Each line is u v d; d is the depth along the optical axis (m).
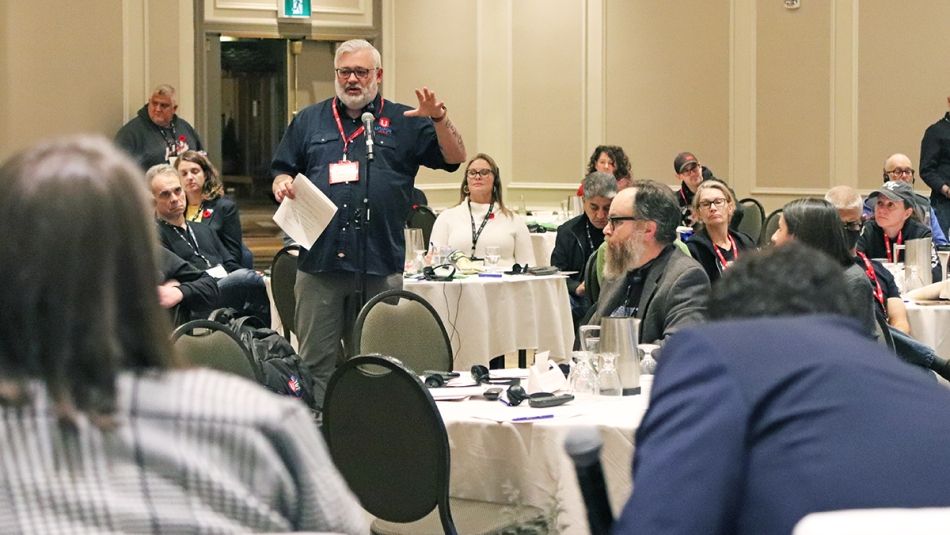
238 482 1.30
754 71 11.89
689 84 12.05
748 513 1.43
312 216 5.46
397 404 3.32
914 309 5.81
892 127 11.46
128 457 1.27
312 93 12.03
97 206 1.31
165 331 1.36
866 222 7.19
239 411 1.31
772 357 1.50
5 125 9.15
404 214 5.67
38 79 9.41
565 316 7.10
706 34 11.98
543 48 12.42
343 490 1.39
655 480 1.44
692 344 1.53
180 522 1.27
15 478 1.25
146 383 1.32
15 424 1.27
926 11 11.28
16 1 9.18
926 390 1.49
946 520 1.28
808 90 11.73
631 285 4.47
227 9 11.60
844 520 1.29
